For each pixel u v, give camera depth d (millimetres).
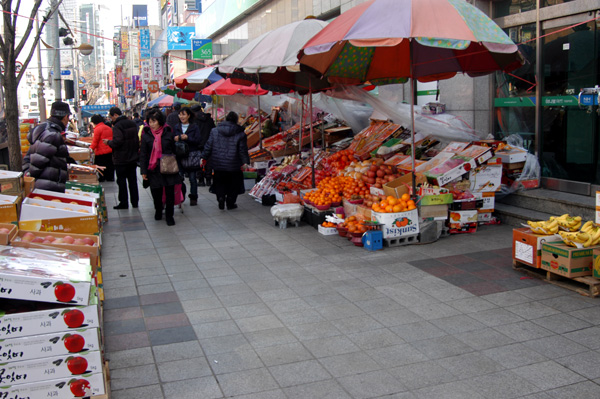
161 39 40188
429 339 4477
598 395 3553
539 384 3715
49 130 7070
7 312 3363
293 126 13469
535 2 8766
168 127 9070
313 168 9461
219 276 6340
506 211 8188
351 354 4254
